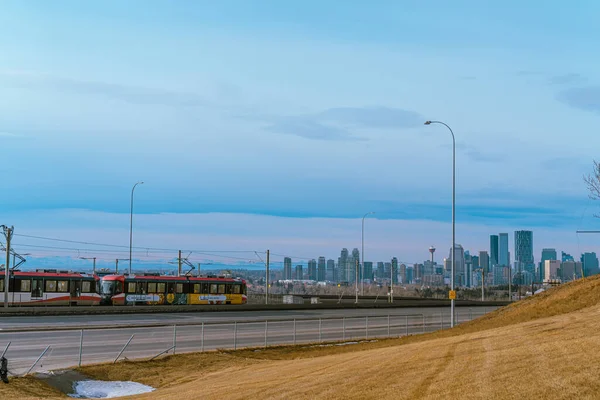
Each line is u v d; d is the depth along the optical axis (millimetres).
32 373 28953
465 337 32344
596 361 18125
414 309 89938
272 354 38531
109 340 41969
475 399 15922
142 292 74562
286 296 107125
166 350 37031
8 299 64188
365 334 50375
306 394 20547
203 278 80562
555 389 15656
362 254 100500
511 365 19797
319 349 40562
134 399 24906
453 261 50875
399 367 23438
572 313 37562
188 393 24875
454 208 52031
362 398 18469
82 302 69000
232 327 53094
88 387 28812
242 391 23281
